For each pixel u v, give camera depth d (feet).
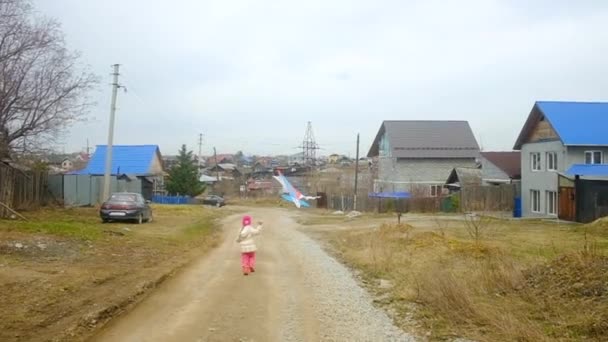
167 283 33.94
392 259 44.24
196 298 29.99
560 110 119.44
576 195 102.58
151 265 39.65
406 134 187.93
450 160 186.60
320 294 32.19
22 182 79.56
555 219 111.04
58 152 101.55
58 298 26.50
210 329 23.77
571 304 25.58
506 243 59.41
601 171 103.55
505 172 140.67
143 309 26.84
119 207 76.23
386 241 55.77
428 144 186.19
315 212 159.74
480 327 23.85
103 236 52.95
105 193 98.17
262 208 194.49
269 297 30.94
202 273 38.58
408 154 183.21
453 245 49.14
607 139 111.55
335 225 98.89
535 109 123.24
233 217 124.77
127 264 39.01
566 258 31.73
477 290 29.99
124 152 188.44
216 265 42.86
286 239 69.46
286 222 110.73
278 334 23.39
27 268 33.32
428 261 41.73
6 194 69.82
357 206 158.51
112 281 32.30
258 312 27.20
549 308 25.41
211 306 28.17
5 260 35.47
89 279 31.68
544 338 21.17
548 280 29.68
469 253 44.14
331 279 37.52
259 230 40.22
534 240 63.98
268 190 254.88
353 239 63.87
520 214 132.46
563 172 111.65
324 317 26.55
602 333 21.62
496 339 22.00
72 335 21.38
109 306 25.86
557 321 23.52
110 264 38.19
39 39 72.08
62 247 42.91
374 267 41.86
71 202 97.40
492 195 135.64
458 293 26.81
